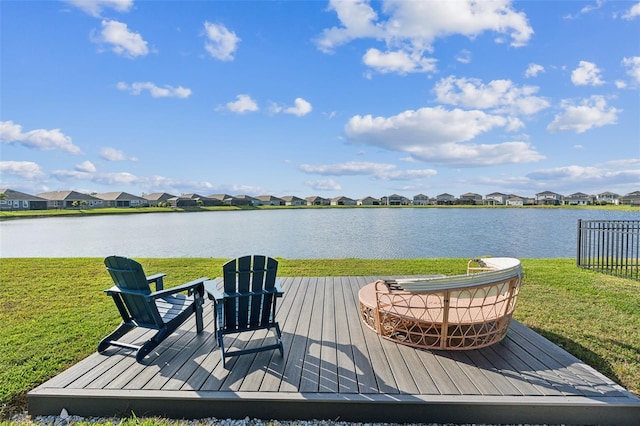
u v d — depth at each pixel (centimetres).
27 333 361
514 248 1431
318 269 765
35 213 4603
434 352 288
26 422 220
